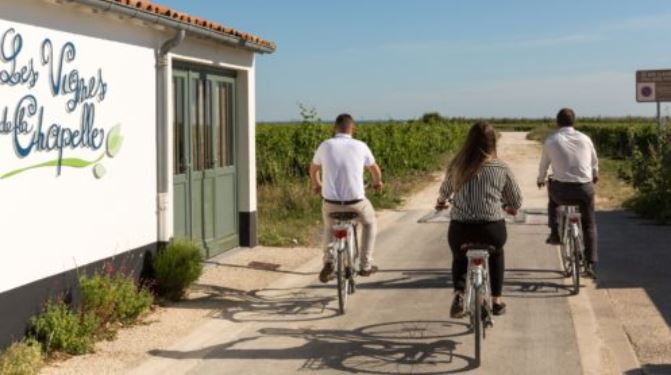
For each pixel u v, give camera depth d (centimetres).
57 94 659
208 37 915
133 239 788
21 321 611
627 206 1580
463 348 648
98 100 722
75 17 682
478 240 613
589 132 4769
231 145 1102
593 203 855
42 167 640
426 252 1127
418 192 2088
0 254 589
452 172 624
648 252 1072
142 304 730
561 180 849
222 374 590
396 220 1493
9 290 597
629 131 3331
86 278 683
